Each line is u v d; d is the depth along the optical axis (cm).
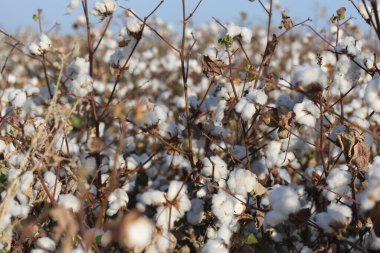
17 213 196
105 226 111
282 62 468
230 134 264
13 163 221
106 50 465
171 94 431
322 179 211
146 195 196
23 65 540
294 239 198
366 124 215
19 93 247
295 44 485
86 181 224
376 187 161
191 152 237
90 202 216
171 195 195
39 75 462
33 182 207
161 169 264
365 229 189
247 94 224
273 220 174
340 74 230
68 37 475
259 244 210
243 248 202
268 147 227
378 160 190
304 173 255
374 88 177
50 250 182
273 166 226
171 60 480
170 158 258
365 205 161
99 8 235
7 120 247
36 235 197
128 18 234
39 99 274
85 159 234
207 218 209
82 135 283
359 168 198
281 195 176
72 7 240
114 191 212
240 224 212
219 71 231
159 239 183
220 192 210
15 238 199
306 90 183
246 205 205
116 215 220
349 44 221
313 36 472
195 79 454
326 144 273
